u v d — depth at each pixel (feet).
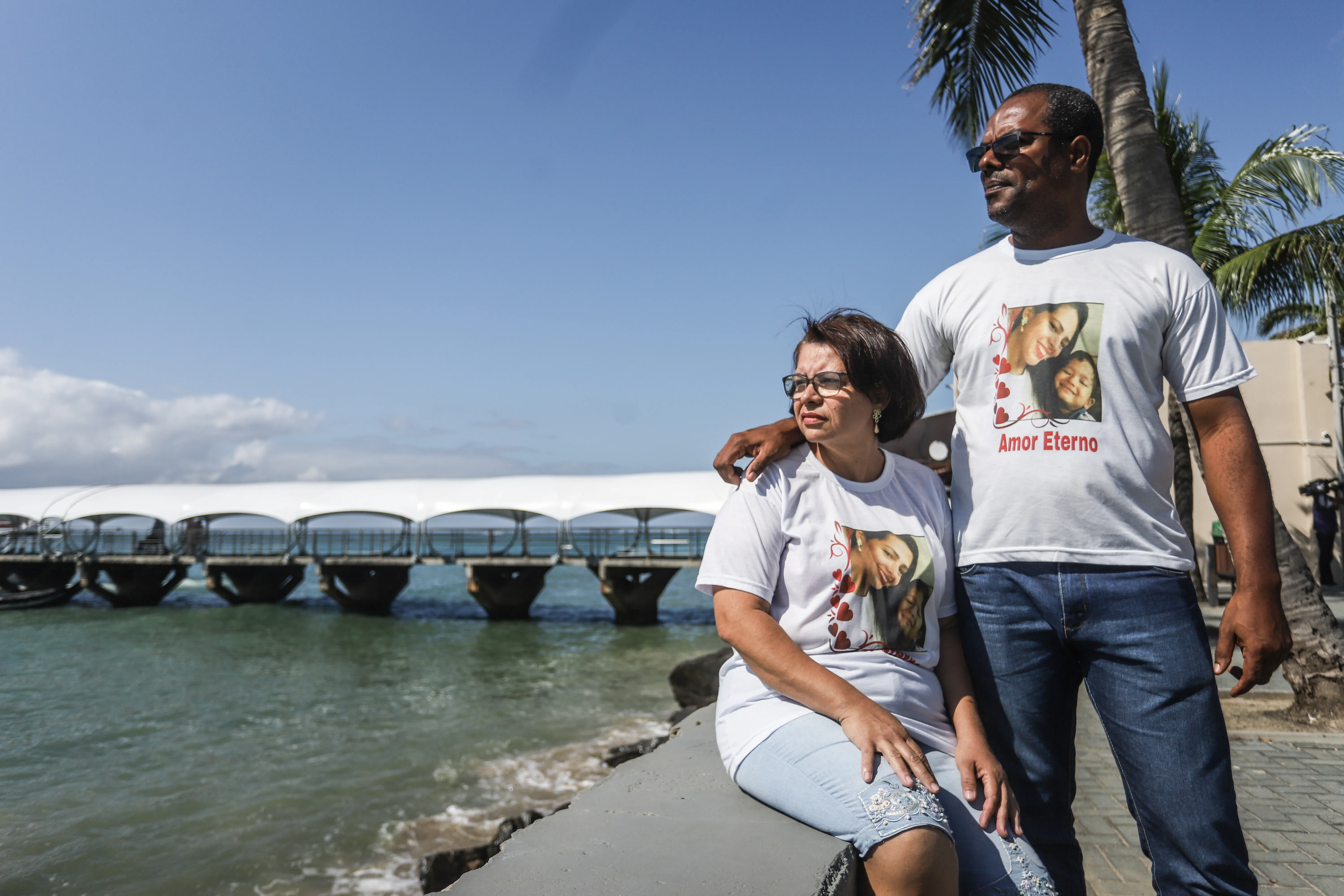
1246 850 5.31
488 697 49.70
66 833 27.73
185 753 37.93
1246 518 5.41
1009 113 6.14
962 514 6.11
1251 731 18.31
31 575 116.26
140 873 24.31
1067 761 5.95
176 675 59.21
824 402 5.80
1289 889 10.37
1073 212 6.12
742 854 4.93
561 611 104.68
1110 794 14.11
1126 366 5.62
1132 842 11.84
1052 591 5.59
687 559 88.74
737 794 6.22
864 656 5.74
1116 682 5.55
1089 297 5.75
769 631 5.59
